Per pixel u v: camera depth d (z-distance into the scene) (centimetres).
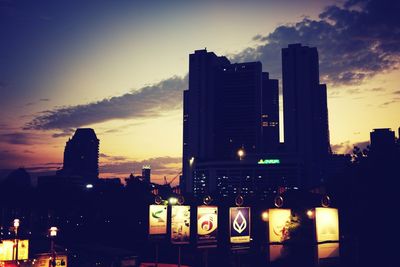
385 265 6600
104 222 10862
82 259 7019
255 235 7006
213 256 7144
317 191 8838
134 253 7044
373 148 7850
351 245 6981
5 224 11081
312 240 5650
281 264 5966
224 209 7875
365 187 7394
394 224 6844
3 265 5762
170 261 8100
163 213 5991
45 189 11981
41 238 6462
